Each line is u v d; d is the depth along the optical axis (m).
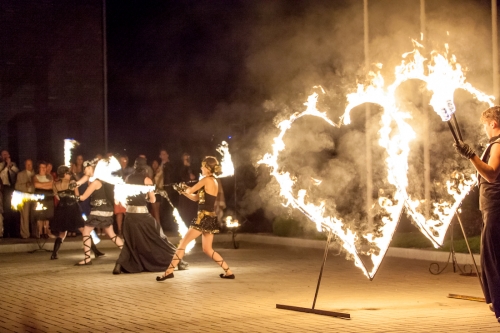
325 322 7.61
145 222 12.13
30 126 20.50
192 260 13.98
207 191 11.16
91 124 21.27
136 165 12.25
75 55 21.11
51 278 11.48
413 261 13.54
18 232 18.59
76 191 14.08
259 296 9.48
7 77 20.23
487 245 7.12
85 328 7.45
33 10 20.55
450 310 8.34
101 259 14.41
